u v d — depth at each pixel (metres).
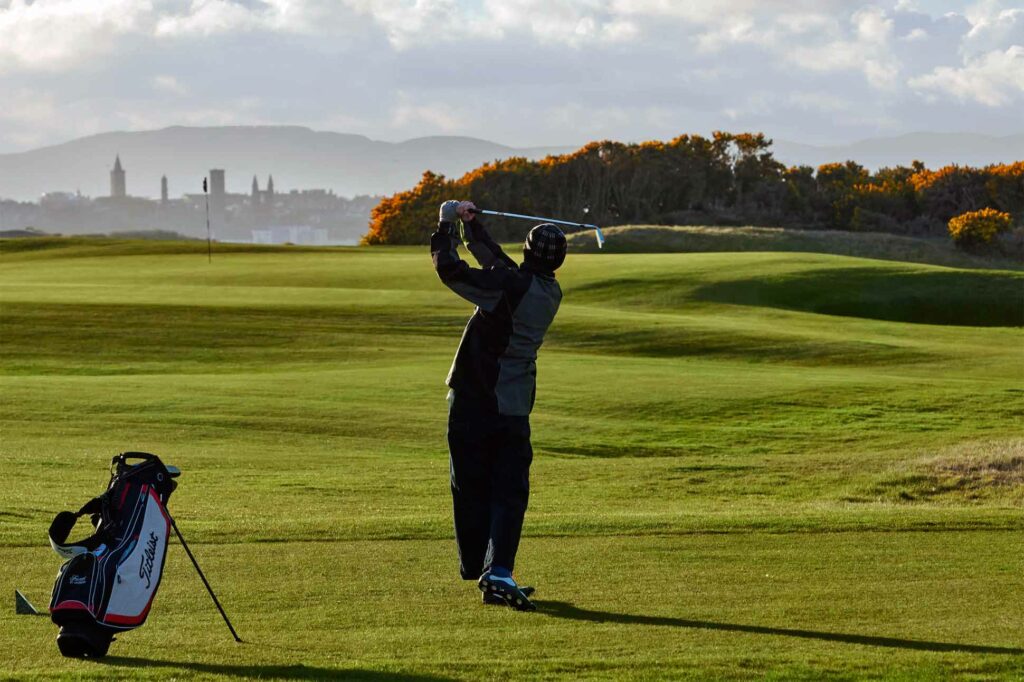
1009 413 23.19
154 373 30.25
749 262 54.25
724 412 23.62
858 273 51.38
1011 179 104.69
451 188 112.00
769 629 5.89
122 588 5.35
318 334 35.94
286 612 6.30
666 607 6.42
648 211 112.25
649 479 16.42
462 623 6.05
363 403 23.78
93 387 25.11
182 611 6.34
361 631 5.88
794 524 9.12
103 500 5.53
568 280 50.09
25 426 20.33
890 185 109.50
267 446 19.05
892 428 22.05
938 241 82.38
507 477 6.46
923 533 8.81
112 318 37.75
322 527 9.06
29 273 57.88
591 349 34.41
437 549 8.15
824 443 20.88
